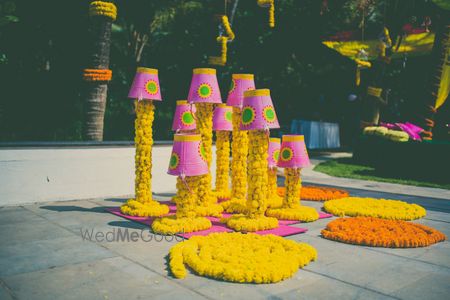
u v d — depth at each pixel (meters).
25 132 12.87
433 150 15.04
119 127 16.50
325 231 7.04
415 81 22.53
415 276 5.14
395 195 11.51
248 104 7.29
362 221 7.78
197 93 8.12
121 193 10.47
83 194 9.81
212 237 6.39
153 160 11.06
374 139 17.91
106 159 10.16
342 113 27.86
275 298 4.37
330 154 23.52
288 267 5.03
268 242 6.11
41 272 4.96
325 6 20.02
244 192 8.94
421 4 18.03
